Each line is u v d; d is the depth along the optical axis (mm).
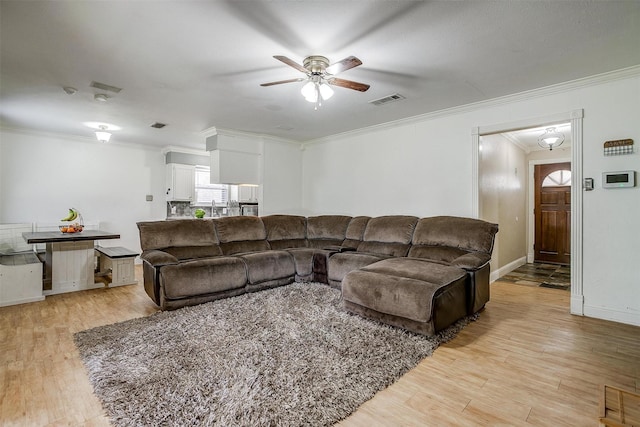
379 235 4438
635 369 2191
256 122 4844
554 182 6441
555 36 2393
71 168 5703
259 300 3607
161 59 2740
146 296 4008
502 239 5289
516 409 1763
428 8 2049
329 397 1827
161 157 6801
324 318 3055
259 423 1608
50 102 3840
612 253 3107
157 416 1653
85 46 2510
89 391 1918
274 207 5973
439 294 2689
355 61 2268
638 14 2109
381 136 5078
